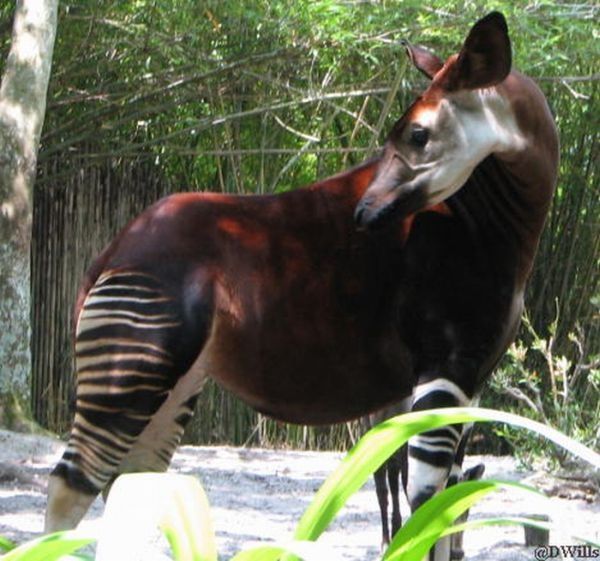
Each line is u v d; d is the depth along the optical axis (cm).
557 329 1827
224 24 1664
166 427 721
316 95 1694
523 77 710
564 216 1838
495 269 700
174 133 1711
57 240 1800
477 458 1590
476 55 662
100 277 686
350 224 702
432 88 677
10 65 1499
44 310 1794
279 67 1756
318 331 693
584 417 1581
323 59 1709
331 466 1506
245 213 703
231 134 1841
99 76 1798
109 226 1816
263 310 686
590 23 1644
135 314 668
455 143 670
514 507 1169
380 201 667
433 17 1612
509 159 691
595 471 1231
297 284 691
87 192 1805
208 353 690
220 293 679
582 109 1823
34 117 1495
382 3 1599
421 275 695
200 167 1894
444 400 686
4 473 1227
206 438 1797
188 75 1731
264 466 1477
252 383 704
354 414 723
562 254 1838
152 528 174
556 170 724
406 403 821
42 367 1797
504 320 705
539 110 705
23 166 1488
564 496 1208
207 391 1797
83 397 675
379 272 697
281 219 703
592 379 1466
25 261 1492
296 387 703
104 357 670
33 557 187
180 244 681
